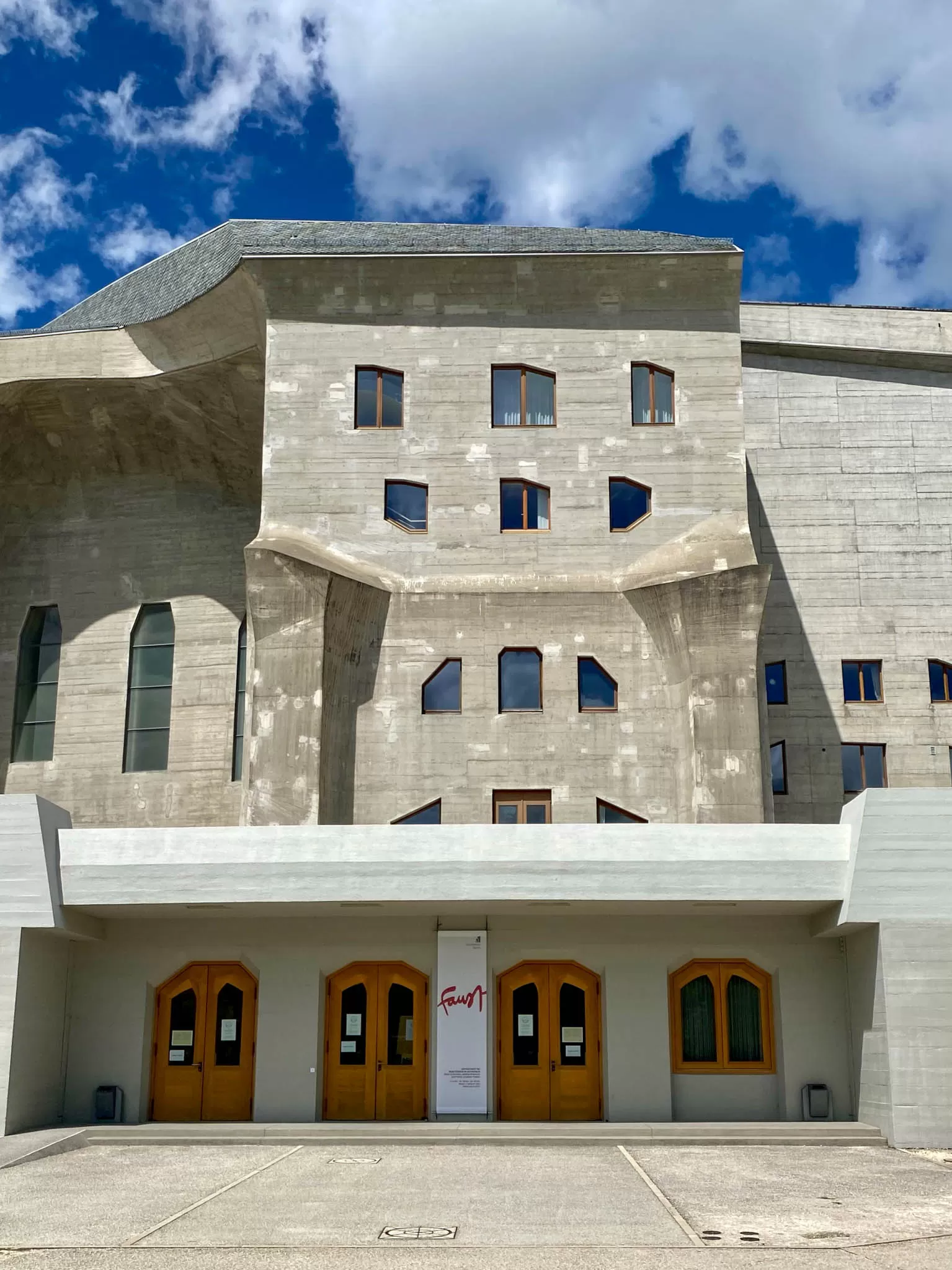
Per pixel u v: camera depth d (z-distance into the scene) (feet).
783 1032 78.69
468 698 98.12
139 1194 55.83
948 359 119.96
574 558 101.86
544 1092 79.05
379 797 96.22
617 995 79.36
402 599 99.96
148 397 124.06
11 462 131.64
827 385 120.37
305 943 80.74
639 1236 46.80
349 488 103.24
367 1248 44.96
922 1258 43.16
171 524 130.62
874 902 72.59
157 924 81.56
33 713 129.90
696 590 95.81
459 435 104.42
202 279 122.01
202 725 124.26
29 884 74.59
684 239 113.91
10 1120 71.61
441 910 78.33
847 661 114.21
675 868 74.54
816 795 111.24
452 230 120.26
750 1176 59.93
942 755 112.37
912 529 117.19
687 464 104.06
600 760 96.94
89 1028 80.43
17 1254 44.57
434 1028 79.05
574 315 107.04
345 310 106.73
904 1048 70.64
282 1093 78.43
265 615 95.45
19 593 132.26
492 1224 48.93
